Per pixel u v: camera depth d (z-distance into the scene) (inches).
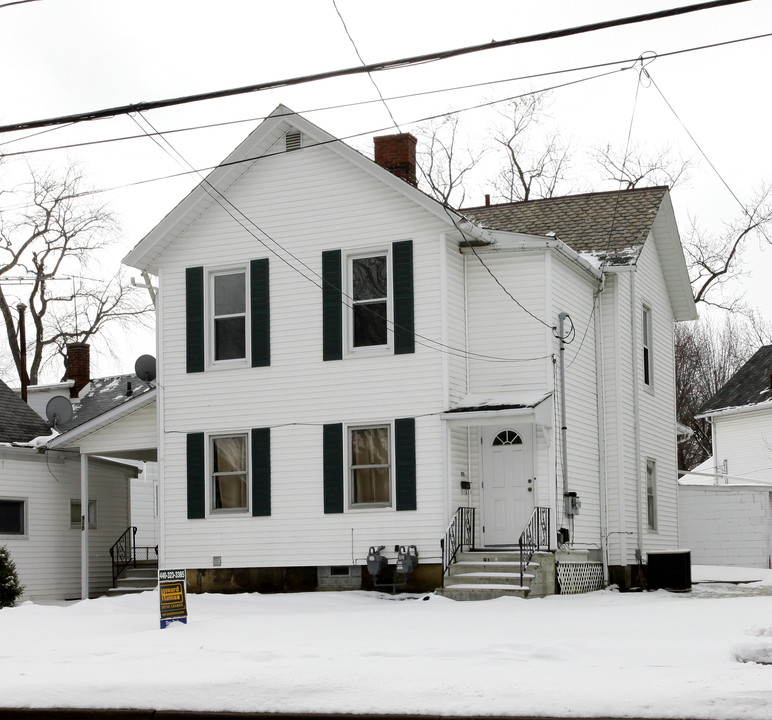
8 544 1131.3
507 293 983.0
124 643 621.0
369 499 975.0
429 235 968.9
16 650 617.3
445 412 943.7
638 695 399.2
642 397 1157.1
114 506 1274.6
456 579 895.7
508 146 1953.7
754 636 594.2
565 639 590.9
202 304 1048.2
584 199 1235.9
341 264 998.4
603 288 1092.5
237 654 545.6
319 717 410.9
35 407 1504.7
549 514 941.8
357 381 981.8
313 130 1008.9
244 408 1022.4
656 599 887.7
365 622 690.8
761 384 1790.1
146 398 1091.9
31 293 2028.8
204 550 1023.0
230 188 1047.6
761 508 1357.0
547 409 943.7
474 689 424.5
